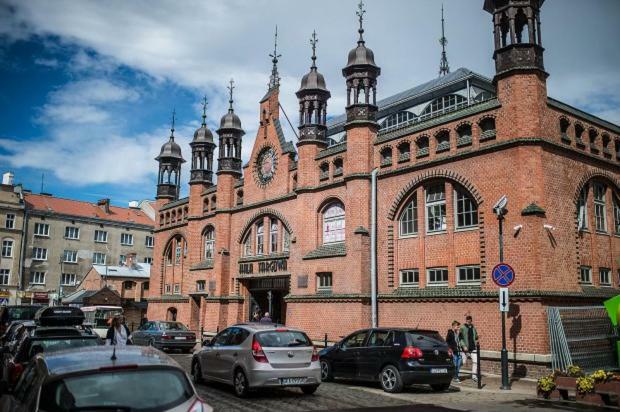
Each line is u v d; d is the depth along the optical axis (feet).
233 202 120.67
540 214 62.69
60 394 18.54
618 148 79.25
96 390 18.88
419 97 106.11
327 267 87.86
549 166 65.72
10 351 50.19
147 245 248.32
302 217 95.04
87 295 184.14
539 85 66.64
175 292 142.82
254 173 112.57
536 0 69.46
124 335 50.16
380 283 80.53
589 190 73.15
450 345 60.13
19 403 20.53
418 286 75.77
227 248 118.32
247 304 114.11
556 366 56.75
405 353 49.34
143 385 19.51
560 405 43.83
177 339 92.32
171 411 18.88
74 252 225.76
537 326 59.57
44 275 216.74
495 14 70.85
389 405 42.75
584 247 70.79
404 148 81.00
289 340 47.09
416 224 78.02
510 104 66.69
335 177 90.38
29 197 226.99
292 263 96.07
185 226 140.77
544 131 66.03
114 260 236.63
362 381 58.39
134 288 203.10
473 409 41.50
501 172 66.54
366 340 54.03
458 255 71.36
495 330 64.28
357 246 82.02
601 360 59.26
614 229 76.79
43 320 65.72
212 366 50.88
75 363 19.94
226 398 45.50
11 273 206.80
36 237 216.33
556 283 62.80
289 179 102.37
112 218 240.73
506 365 53.31
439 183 75.36
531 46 67.26
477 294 66.33
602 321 61.16
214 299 116.88
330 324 84.69
